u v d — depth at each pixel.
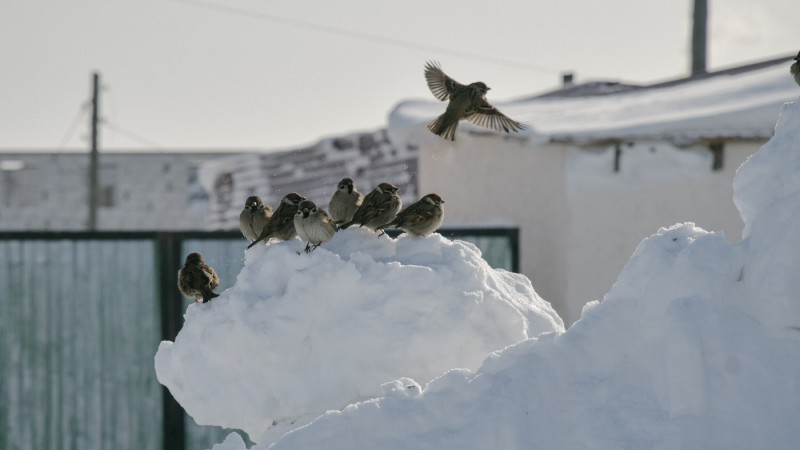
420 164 31.30
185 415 22.77
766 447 7.40
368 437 8.01
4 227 60.44
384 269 9.52
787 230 7.82
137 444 22.83
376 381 9.42
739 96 24.98
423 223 9.97
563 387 8.07
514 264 22.95
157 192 61.81
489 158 27.06
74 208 60.97
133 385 22.84
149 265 22.78
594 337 8.23
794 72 11.32
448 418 8.02
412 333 9.42
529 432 7.83
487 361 8.37
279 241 10.15
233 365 9.81
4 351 22.81
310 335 9.56
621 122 24.38
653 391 7.92
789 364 7.70
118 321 22.78
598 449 7.68
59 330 22.89
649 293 8.21
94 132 52.22
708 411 7.61
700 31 36.91
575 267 24.02
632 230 23.86
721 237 8.27
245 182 40.81
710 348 7.75
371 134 35.66
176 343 10.20
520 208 25.77
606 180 23.94
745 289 8.02
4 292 22.83
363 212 9.91
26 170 60.56
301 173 38.59
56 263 22.88
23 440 22.84
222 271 22.55
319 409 9.51
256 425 9.74
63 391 22.84
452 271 9.72
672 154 23.62
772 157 8.54
